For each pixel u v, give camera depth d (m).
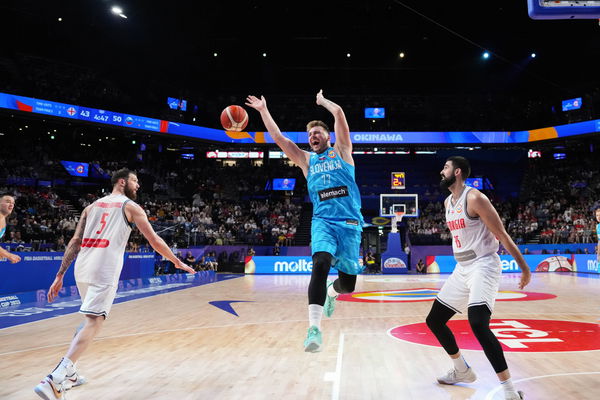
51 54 24.25
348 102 30.98
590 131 25.20
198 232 22.52
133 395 2.96
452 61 27.39
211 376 3.45
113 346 4.68
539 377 3.34
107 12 21.83
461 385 3.18
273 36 24.84
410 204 20.73
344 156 3.10
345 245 2.93
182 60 27.44
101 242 3.10
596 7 4.18
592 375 3.38
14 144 24.27
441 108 30.75
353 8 21.86
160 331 5.63
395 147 30.14
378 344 4.69
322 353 4.28
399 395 2.94
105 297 3.03
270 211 26.92
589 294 10.21
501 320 6.29
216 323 6.32
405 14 22.19
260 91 31.02
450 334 3.17
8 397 2.95
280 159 31.64
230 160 32.09
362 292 11.26
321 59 27.69
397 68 28.61
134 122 25.17
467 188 3.06
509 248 2.86
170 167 29.89
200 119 29.39
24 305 8.66
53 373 2.72
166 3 21.08
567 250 21.41
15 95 21.45
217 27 23.59
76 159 25.52
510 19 21.61
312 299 2.61
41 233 16.52
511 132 27.84
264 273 20.95
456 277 3.16
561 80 28.09
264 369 3.67
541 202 26.25
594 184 26.31
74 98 24.16
